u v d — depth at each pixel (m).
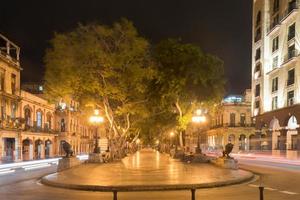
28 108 60.16
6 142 52.75
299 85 54.44
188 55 37.03
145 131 59.31
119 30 31.88
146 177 21.67
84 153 89.56
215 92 39.72
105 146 49.50
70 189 18.64
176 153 46.78
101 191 17.80
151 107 39.59
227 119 99.06
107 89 32.59
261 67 70.00
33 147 61.72
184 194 16.50
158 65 36.59
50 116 71.56
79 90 33.88
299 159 51.84
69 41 31.66
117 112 36.41
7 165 41.12
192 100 40.59
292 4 57.88
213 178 21.00
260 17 71.81
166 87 36.72
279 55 62.34
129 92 34.34
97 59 31.17
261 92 69.31
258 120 70.75
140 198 15.48
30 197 16.14
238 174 23.72
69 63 31.25
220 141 101.44
